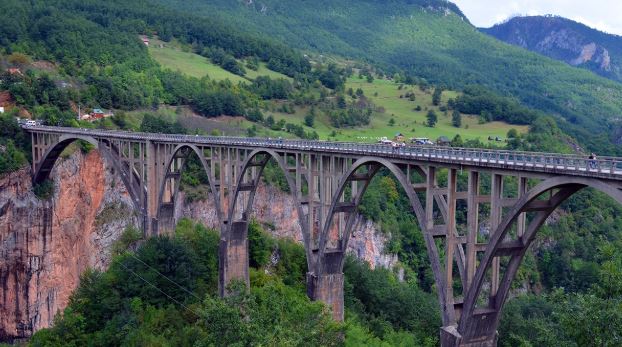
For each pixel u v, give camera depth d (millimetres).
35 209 89000
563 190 33281
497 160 35625
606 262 30672
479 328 37906
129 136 79125
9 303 88625
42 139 90562
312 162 52562
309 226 53656
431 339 65188
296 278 79562
